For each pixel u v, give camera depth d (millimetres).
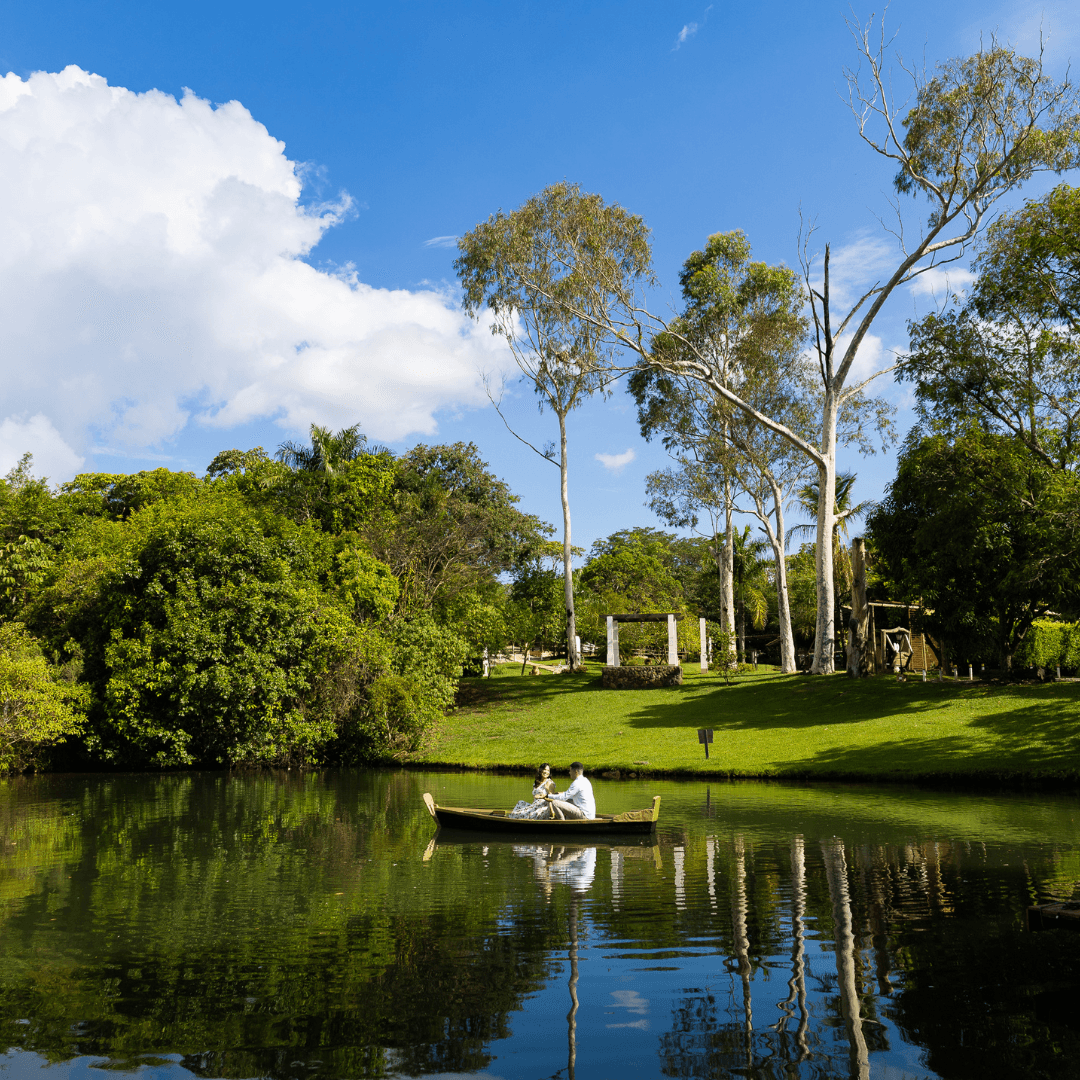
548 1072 5500
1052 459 32188
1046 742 22297
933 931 8516
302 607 30406
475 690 44656
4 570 33375
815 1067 5539
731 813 16828
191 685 27812
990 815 15875
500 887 10859
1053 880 10578
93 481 50781
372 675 31141
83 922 9258
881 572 41281
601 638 62219
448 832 15438
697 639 55938
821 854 12531
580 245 35031
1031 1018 6320
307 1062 5684
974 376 31219
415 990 7062
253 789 22953
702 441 44062
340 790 22500
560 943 8336
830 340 35156
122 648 28734
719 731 29641
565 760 26797
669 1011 6551
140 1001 6840
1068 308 28250
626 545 77750
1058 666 36000
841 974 7309
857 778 21500
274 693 28625
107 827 16172
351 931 8844
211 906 9938
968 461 30891
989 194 30703
